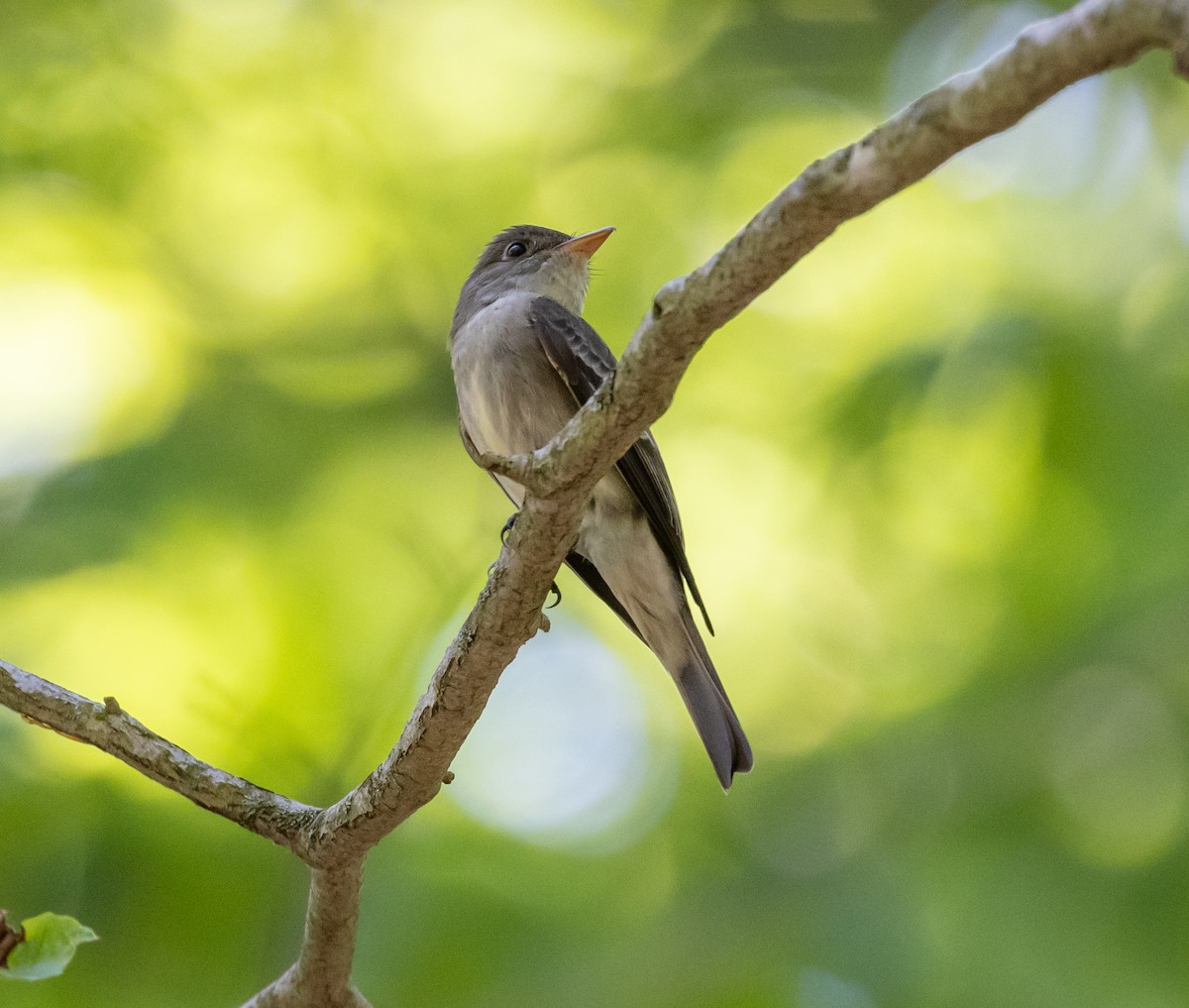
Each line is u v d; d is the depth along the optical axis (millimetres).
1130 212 11359
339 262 13328
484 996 9523
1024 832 9242
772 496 12195
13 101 12828
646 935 9680
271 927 9398
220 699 10367
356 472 12203
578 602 12656
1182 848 8953
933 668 10578
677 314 4555
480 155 13570
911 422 10570
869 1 12945
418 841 10492
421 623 11258
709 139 12891
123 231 12828
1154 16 3500
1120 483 9852
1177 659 9406
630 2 13414
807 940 9109
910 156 4012
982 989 8664
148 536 11109
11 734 9648
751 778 10836
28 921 5023
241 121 13289
